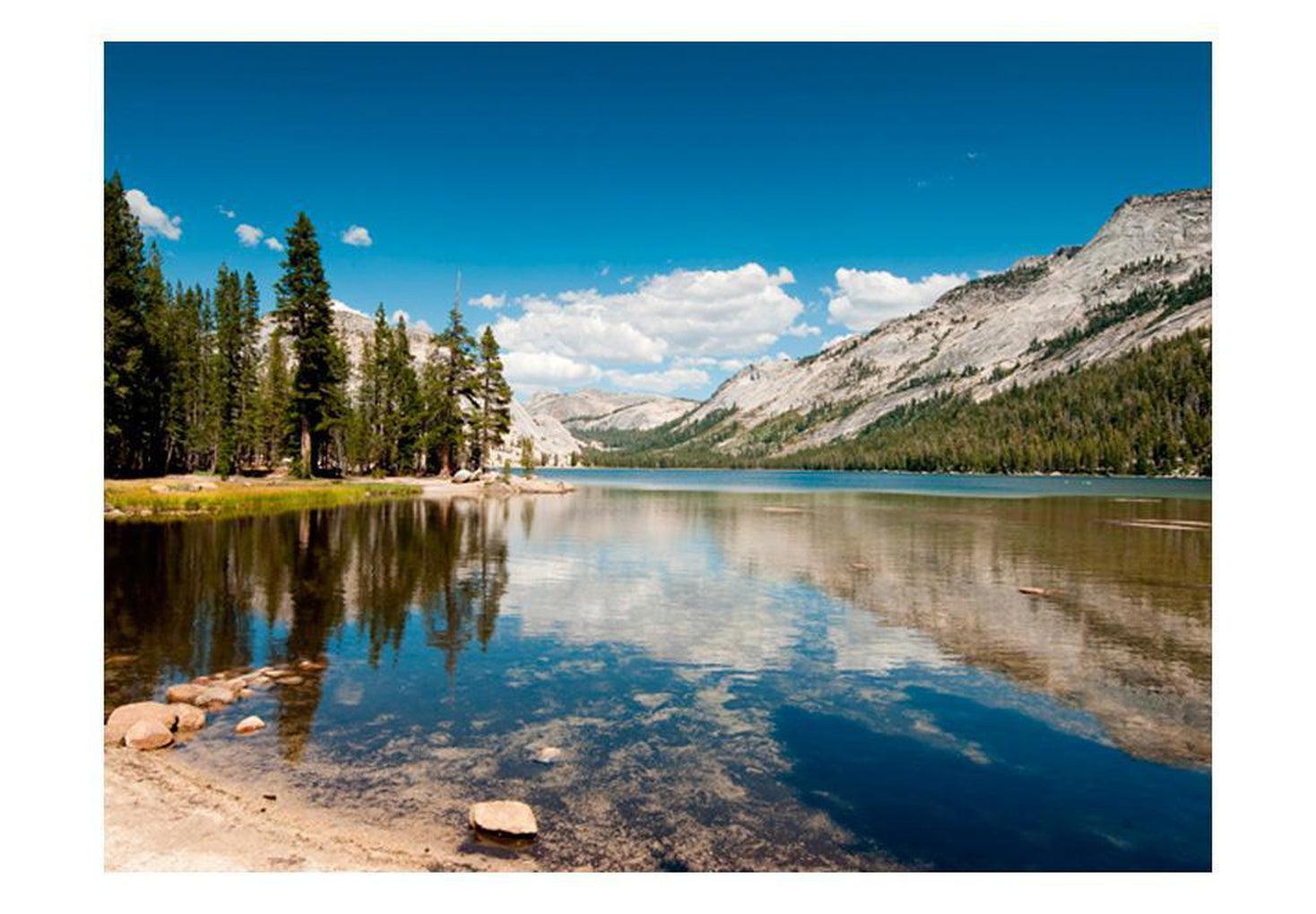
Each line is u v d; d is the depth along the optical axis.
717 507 63.47
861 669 15.01
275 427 84.69
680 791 9.59
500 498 68.94
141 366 60.06
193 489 49.09
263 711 12.09
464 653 15.79
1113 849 8.50
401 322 99.19
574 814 8.90
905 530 42.75
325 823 8.43
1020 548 34.69
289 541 31.61
